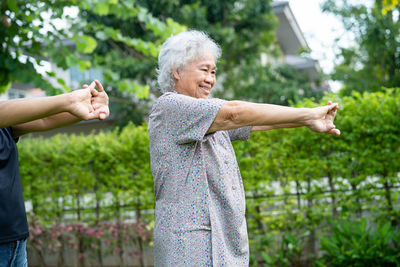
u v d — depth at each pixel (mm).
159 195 1625
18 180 1521
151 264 4723
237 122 1447
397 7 9781
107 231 4621
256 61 11984
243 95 11117
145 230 4457
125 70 9930
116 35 4297
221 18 11031
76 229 4578
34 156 4711
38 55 4207
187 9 10109
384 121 3908
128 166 4598
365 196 4016
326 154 4156
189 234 1517
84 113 1284
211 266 1512
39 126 1593
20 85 15914
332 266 3867
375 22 10305
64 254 4832
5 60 3768
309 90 11367
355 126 3975
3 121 1192
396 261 3592
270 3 11164
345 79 11156
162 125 1562
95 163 4617
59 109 1246
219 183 1575
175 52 1646
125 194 4680
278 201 4223
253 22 10961
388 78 10961
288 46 17219
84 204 4762
